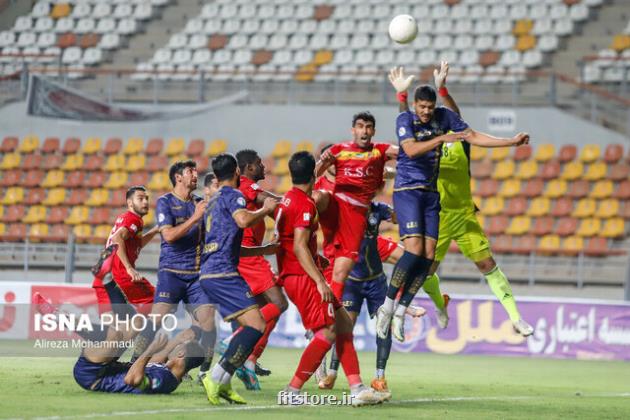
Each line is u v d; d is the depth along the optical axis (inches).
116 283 1032.2
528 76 3046.3
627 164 2647.6
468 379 1330.0
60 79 3056.1
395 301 1022.4
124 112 2839.6
